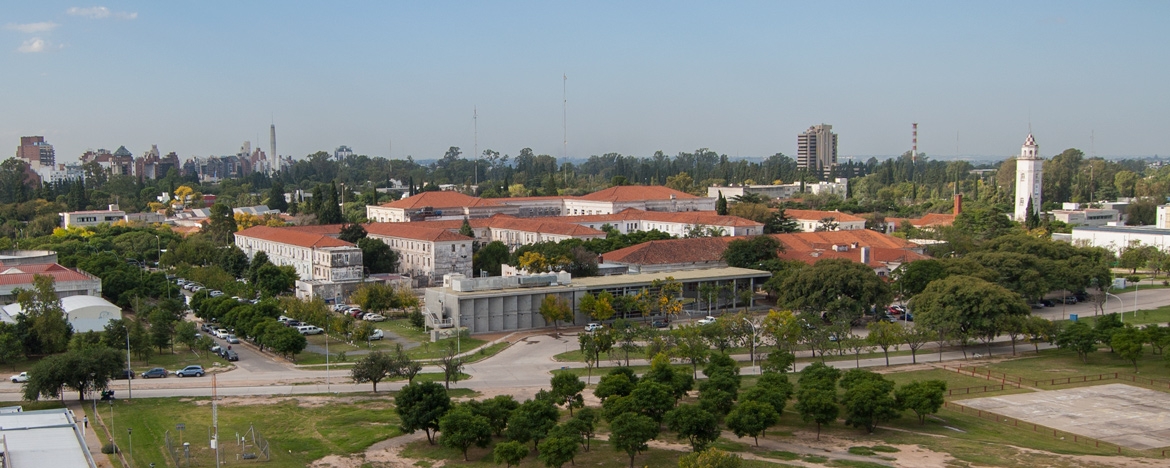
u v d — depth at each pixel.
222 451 110.00
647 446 106.94
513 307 196.38
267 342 164.38
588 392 139.25
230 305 192.38
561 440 100.38
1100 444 116.12
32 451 100.06
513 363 161.88
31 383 127.31
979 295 170.88
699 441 108.44
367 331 174.25
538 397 120.31
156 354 169.75
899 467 103.94
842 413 131.00
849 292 194.75
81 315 176.25
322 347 176.75
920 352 174.88
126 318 193.25
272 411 128.88
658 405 115.00
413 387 115.38
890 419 124.94
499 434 115.88
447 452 109.88
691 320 197.88
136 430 119.12
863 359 168.00
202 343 166.12
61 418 114.31
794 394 127.25
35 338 162.12
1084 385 148.12
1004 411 132.75
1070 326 169.75
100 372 131.00
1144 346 179.12
